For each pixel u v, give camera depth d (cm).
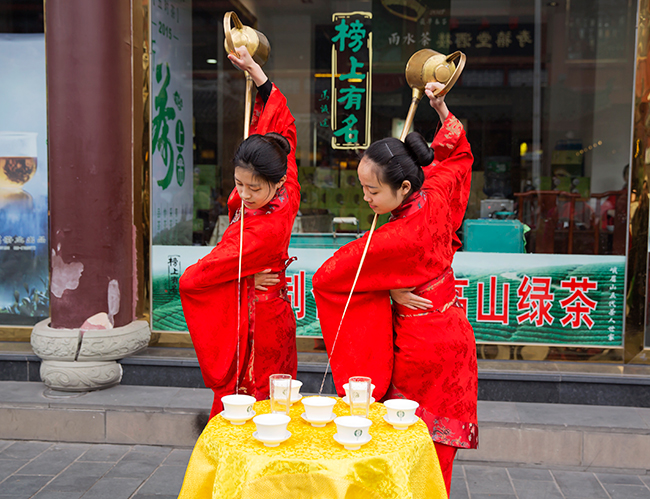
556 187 423
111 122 369
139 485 300
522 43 422
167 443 346
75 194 364
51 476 308
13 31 425
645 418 333
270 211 222
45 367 364
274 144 208
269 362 234
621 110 412
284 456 154
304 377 372
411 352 205
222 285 221
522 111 426
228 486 156
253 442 164
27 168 429
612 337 389
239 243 216
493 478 312
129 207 389
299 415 188
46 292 434
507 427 325
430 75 220
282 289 237
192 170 444
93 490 294
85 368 364
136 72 401
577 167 421
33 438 352
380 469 155
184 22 436
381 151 192
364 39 425
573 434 321
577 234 417
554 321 394
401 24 423
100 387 371
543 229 423
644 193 382
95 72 360
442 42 426
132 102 396
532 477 314
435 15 423
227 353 224
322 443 164
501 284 396
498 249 413
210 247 418
